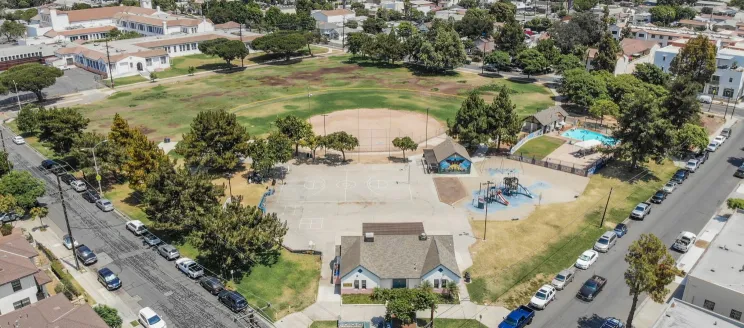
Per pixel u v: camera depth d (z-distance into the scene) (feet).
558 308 237.66
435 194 348.79
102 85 611.47
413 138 454.81
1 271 218.79
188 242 287.07
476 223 311.27
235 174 379.76
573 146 436.35
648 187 360.07
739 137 460.14
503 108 407.44
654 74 556.51
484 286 252.62
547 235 298.35
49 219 310.04
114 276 245.04
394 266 245.45
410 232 271.49
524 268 267.39
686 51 571.28
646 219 317.22
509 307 238.48
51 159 394.11
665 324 197.06
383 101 561.43
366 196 345.51
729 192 353.51
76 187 347.36
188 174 292.61
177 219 277.44
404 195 346.74
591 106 507.71
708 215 322.14
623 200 339.98
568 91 525.34
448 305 239.09
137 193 346.54
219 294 236.84
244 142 370.32
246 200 337.93
